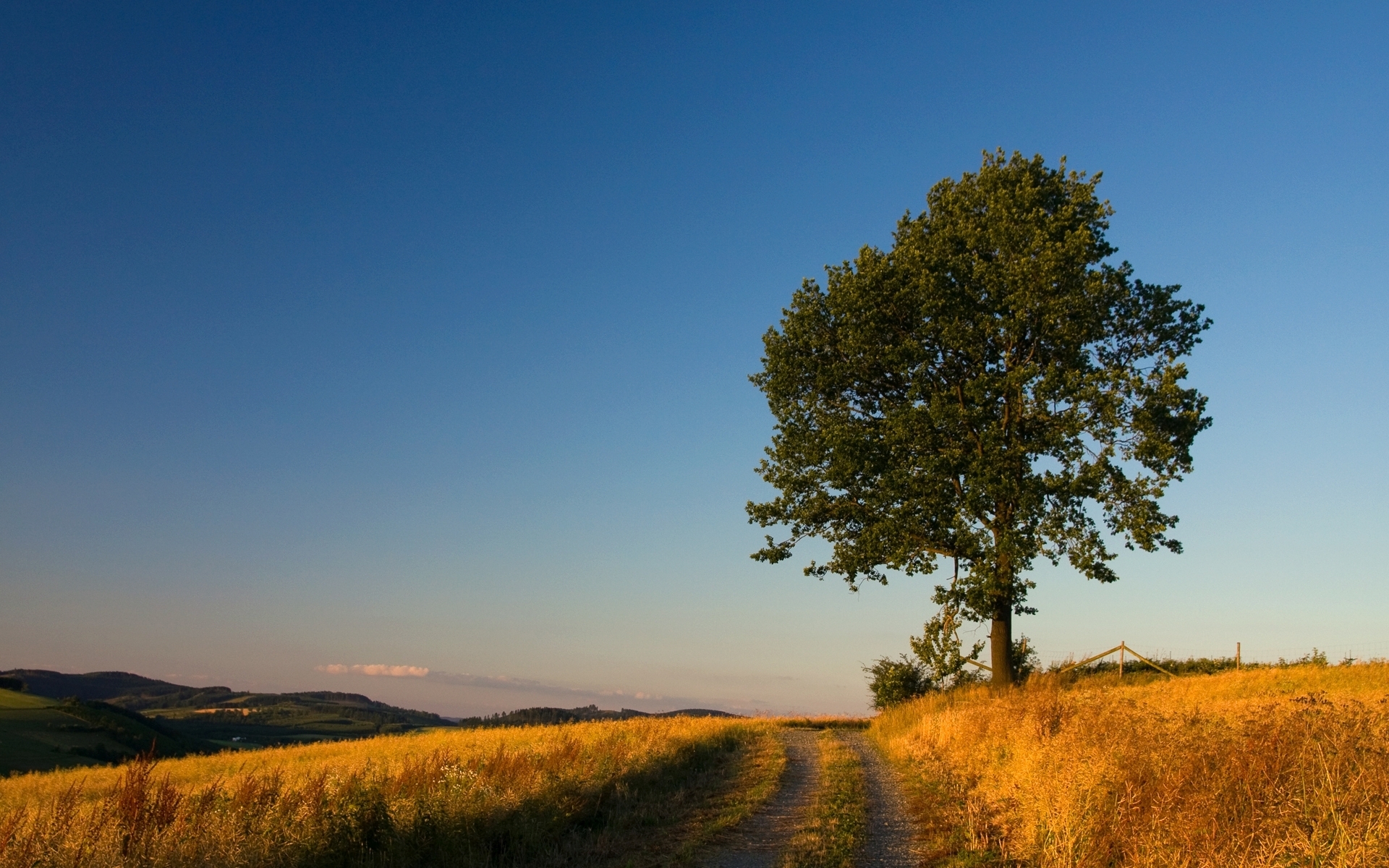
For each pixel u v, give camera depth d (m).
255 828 10.20
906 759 19.95
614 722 30.41
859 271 33.62
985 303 31.56
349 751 28.30
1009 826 11.52
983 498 30.42
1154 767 10.56
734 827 12.73
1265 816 8.55
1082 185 32.44
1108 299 30.72
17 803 17.28
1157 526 29.23
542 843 11.70
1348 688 23.89
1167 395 29.31
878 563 34.00
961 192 34.06
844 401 35.22
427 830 11.27
